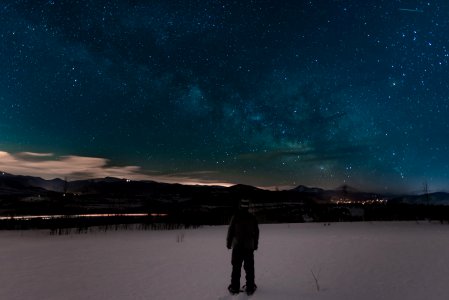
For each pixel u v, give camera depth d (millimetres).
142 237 17625
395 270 7008
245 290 5664
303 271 7223
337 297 5180
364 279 6281
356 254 9398
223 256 10078
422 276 6395
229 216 31359
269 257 9352
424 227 21141
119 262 9195
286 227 23359
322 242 12789
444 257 8523
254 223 5809
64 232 21391
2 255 10789
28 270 8102
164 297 5508
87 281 6797
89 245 13695
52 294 5840
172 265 8562
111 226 25031
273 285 6043
